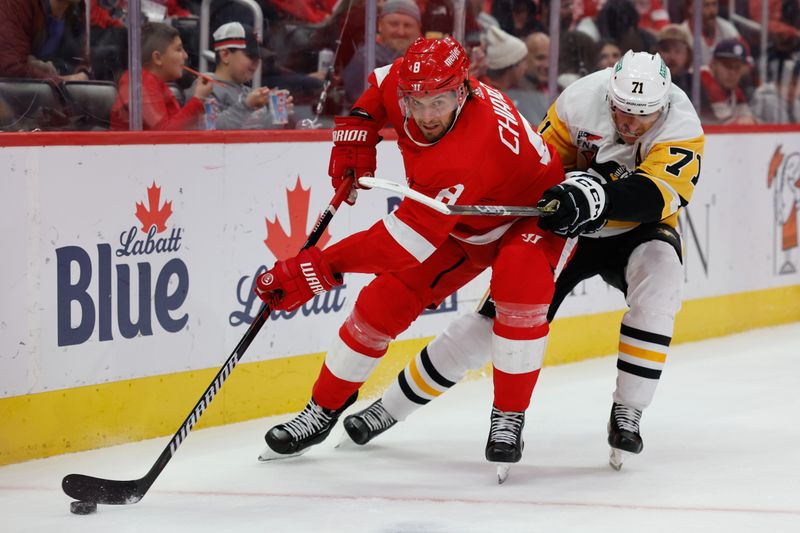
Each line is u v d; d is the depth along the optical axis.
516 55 17.89
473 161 10.18
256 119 14.98
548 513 10.13
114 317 12.82
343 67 15.88
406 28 16.42
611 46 19.19
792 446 12.91
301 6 15.27
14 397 12.01
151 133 13.05
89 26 13.20
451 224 10.31
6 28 12.49
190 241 13.56
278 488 11.02
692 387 16.42
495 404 11.25
